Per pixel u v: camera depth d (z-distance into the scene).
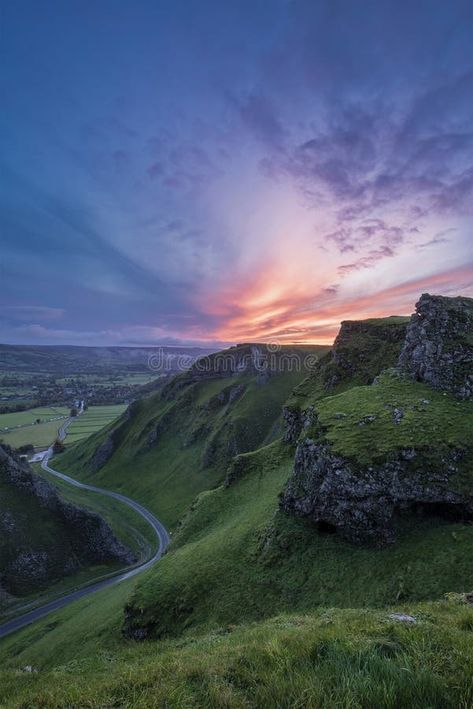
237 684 8.77
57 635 60.78
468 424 46.56
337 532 43.69
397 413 49.72
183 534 70.81
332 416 52.91
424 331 65.81
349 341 96.69
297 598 39.03
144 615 45.91
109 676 11.83
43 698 10.19
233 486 78.69
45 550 102.50
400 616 13.46
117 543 113.56
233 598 42.56
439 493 39.84
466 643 9.01
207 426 190.62
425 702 7.00
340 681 7.77
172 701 8.30
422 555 36.25
